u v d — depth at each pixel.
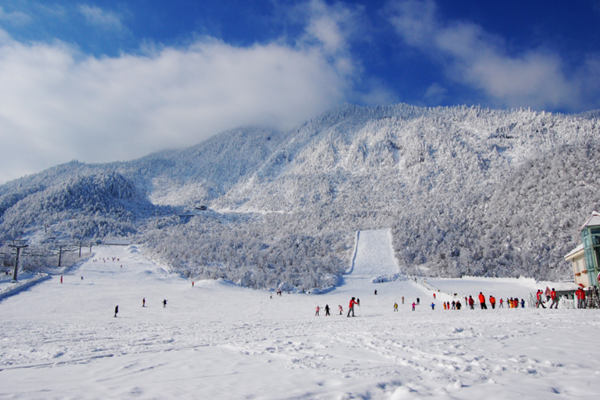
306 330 17.39
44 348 12.48
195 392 5.38
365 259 113.81
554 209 109.81
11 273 74.44
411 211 166.25
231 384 5.86
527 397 4.19
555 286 53.56
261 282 85.50
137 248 137.38
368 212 183.38
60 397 5.32
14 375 7.52
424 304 51.69
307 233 158.38
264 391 5.28
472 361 6.79
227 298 56.09
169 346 12.37
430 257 108.81
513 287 62.19
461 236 114.06
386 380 5.60
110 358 9.93
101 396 5.32
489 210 130.50
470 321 16.55
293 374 6.52
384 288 78.50
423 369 6.42
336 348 9.94
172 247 116.56
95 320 28.81
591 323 12.74
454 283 76.44
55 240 155.12
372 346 9.90
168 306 44.44
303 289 77.19
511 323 14.05
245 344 11.80
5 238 157.75
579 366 5.86
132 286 66.00
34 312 37.56
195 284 72.69
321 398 4.83
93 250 131.75
